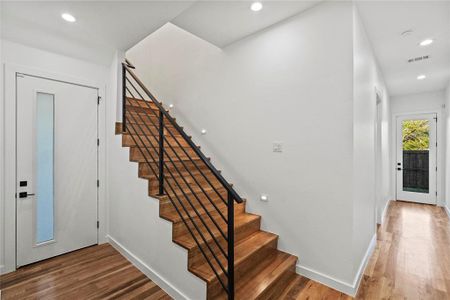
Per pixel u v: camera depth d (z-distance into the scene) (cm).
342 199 204
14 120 241
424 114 524
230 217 160
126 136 286
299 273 229
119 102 299
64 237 277
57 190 272
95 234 305
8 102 238
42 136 262
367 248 262
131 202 262
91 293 202
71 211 283
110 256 272
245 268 201
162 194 228
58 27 240
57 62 272
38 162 258
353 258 200
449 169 445
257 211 266
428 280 222
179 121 374
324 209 214
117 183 294
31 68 252
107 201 316
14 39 241
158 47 421
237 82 286
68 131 281
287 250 240
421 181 533
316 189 219
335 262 207
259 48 262
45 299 193
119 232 288
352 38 198
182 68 369
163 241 212
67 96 281
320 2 215
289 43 237
